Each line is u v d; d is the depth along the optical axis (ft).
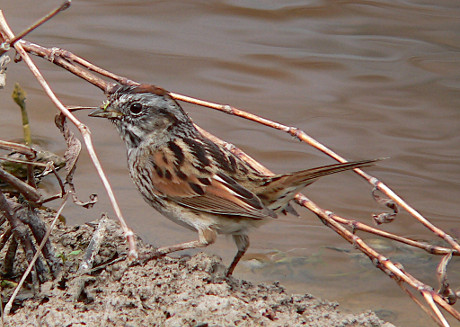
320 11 57.72
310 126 46.32
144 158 33.55
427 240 38.29
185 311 26.84
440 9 58.65
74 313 27.07
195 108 47.75
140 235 36.65
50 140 43.39
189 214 32.53
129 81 37.52
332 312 29.84
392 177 43.06
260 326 26.68
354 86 50.31
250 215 30.42
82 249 32.99
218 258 31.19
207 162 32.35
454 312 28.76
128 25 54.90
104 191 40.06
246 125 46.34
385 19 57.06
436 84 50.70
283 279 34.42
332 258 36.27
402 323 31.63
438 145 45.34
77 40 52.42
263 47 53.42
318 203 40.98
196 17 56.65
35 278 29.37
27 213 29.37
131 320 26.61
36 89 47.75
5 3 55.88
